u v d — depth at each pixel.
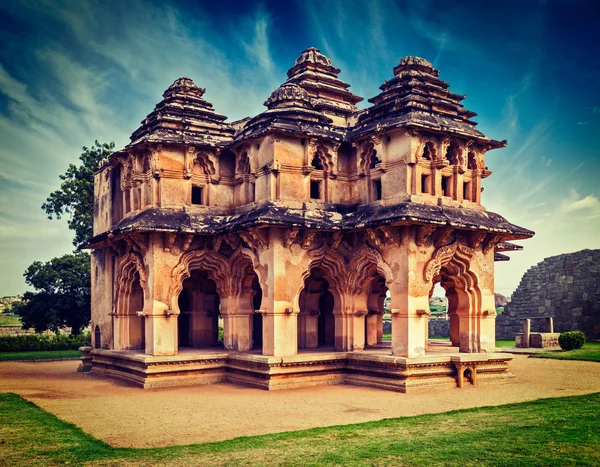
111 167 23.62
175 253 19.48
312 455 9.12
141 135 22.02
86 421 12.76
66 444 10.08
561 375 20.09
